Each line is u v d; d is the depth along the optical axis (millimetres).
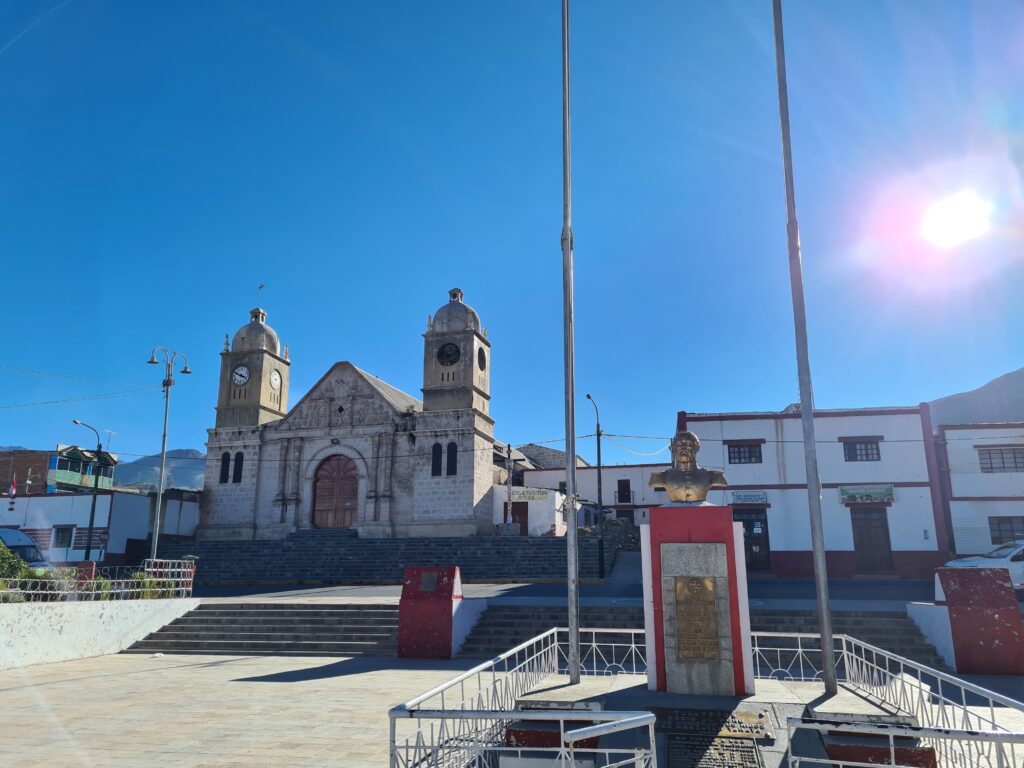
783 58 11031
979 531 30391
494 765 7516
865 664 11086
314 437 42312
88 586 17906
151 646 18500
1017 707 5949
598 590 25672
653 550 9820
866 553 30406
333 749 8219
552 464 60875
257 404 44531
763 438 31922
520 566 31891
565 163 11305
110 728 9352
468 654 16625
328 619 19047
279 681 13289
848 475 31062
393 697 11531
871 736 7266
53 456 43500
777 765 7031
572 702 7922
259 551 37188
